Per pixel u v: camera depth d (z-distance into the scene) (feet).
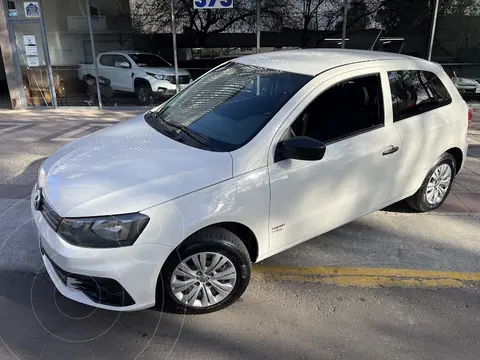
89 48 34.01
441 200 14.16
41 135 25.36
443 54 33.47
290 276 10.66
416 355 8.11
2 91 47.24
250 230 9.08
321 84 9.98
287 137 9.32
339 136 10.18
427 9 32.48
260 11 32.68
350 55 11.89
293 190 9.43
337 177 10.15
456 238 12.50
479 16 32.55
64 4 32.89
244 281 9.19
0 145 22.81
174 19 32.99
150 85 34.58
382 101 11.04
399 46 33.50
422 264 11.18
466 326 8.93
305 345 8.38
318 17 32.81
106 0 32.86
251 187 8.75
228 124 9.90
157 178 8.28
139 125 11.39
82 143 10.59
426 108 12.37
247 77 11.29
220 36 33.40
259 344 8.39
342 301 9.73
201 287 8.92
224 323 8.97
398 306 9.56
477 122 28.71
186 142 9.66
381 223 13.41
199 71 34.35
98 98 35.04
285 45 33.63
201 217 8.21
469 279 10.55
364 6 32.45
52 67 34.55
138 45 33.78
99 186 8.21
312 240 12.37
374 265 11.13
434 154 12.73
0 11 32.71
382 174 11.26
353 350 8.24
